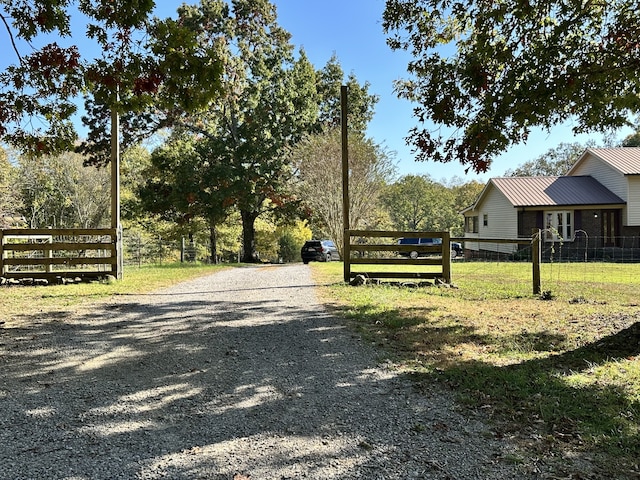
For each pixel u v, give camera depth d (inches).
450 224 2369.6
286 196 1124.5
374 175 1056.8
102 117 1072.8
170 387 164.6
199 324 260.8
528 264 728.3
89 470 108.0
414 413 141.0
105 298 348.5
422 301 330.6
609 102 255.8
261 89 1040.8
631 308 297.3
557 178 1084.5
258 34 1066.1
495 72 250.8
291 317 279.6
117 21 253.1
